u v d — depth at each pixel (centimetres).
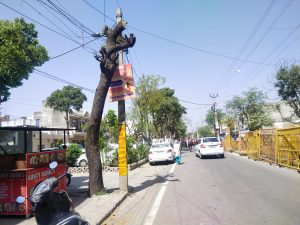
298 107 3972
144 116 3978
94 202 1115
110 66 1245
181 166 2336
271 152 2222
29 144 1194
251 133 2895
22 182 929
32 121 4869
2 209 930
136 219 908
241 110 6241
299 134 1683
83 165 2598
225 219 841
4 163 941
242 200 1050
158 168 2303
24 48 1572
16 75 1546
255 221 806
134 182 1633
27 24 1647
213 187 1327
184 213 928
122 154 1306
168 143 2714
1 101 1695
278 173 1659
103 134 2311
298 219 806
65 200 616
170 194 1234
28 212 926
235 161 2505
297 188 1212
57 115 6066
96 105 1252
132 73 1329
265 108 6119
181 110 6247
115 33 1243
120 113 1327
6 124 4781
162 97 4156
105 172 2108
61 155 1151
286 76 3741
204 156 2997
